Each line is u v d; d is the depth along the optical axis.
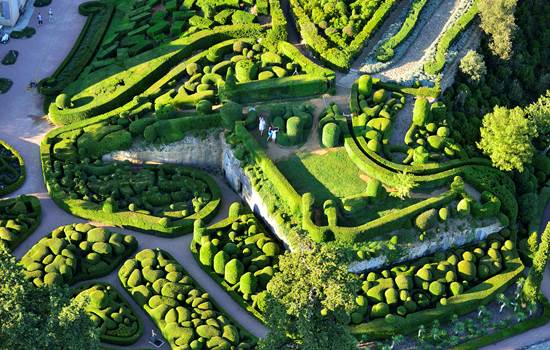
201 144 118.12
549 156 123.12
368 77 118.12
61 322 80.75
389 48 126.25
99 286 101.94
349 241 104.06
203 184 115.88
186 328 97.31
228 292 103.69
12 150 118.88
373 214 107.12
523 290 103.38
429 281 103.88
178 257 108.06
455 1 137.50
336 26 127.88
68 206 110.81
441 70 124.62
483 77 129.38
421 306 101.88
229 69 119.62
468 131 119.88
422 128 116.06
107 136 117.19
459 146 115.12
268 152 113.75
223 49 128.38
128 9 142.50
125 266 104.06
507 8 129.62
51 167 115.25
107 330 97.38
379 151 112.06
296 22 130.88
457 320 101.56
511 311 104.69
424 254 108.06
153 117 119.88
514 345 101.12
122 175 115.31
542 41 143.38
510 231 110.81
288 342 89.00
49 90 126.31
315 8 130.38
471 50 129.38
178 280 102.88
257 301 101.69
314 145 114.94
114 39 134.88
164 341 98.38
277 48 127.62
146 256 105.31
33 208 111.00
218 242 106.88
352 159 112.31
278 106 118.06
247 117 115.81
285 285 85.25
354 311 99.75
